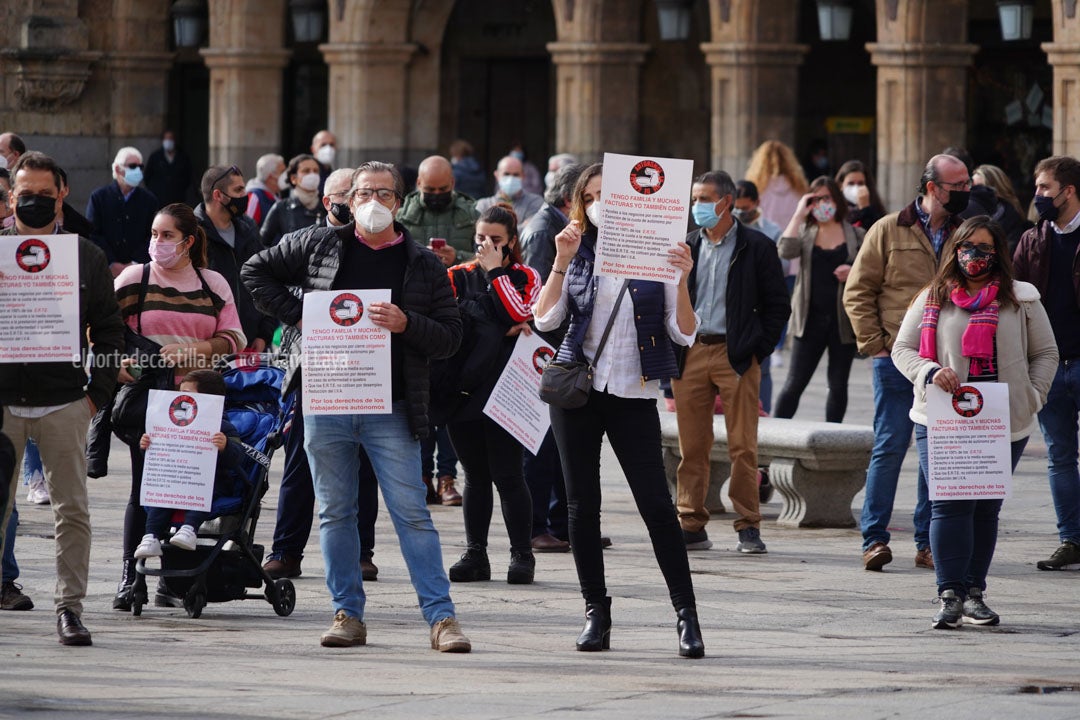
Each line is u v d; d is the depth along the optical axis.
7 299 14.72
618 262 14.62
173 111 67.88
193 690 13.08
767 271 20.09
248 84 54.06
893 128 43.44
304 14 53.62
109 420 17.20
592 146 49.81
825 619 16.72
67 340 14.73
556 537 20.91
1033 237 19.02
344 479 15.02
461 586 18.58
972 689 13.36
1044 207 18.84
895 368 19.16
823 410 32.16
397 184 15.05
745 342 20.00
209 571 16.62
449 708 12.46
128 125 54.75
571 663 14.47
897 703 12.75
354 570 15.23
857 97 59.47
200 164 68.06
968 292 16.31
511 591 18.27
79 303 14.80
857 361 41.56
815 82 59.78
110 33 54.41
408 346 14.77
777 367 39.62
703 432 20.52
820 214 24.89
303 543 18.80
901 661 14.63
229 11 53.72
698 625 14.84
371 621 16.64
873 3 58.50
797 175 34.06
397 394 14.84
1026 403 16.27
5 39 53.53
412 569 15.02
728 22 46.22
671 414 24.28
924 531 19.61
